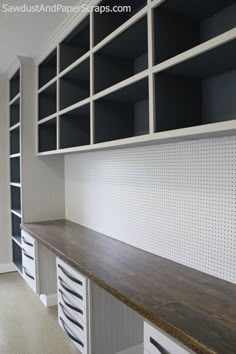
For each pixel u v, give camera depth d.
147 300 1.35
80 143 2.76
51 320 2.84
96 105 2.11
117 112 2.19
